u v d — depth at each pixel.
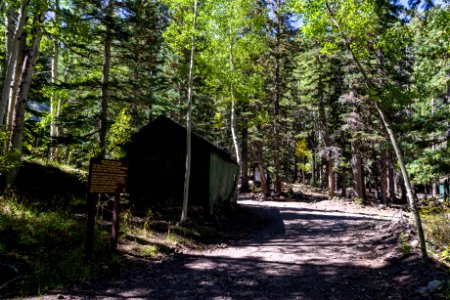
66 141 12.91
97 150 13.05
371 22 8.95
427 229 8.84
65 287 6.02
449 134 8.80
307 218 17.06
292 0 9.48
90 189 7.35
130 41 14.66
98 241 8.27
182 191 14.93
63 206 10.73
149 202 15.05
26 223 7.99
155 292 6.20
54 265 6.70
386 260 7.88
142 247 9.09
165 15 18.62
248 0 16.09
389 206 26.28
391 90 8.16
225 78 15.83
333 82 28.72
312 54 26.34
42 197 10.96
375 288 6.26
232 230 13.90
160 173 15.23
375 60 22.44
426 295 5.45
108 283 6.52
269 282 6.91
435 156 8.90
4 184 10.62
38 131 13.46
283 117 33.50
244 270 7.83
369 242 10.11
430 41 12.18
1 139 8.61
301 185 43.50
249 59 20.95
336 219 16.42
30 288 5.74
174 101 26.14
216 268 8.00
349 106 26.28
